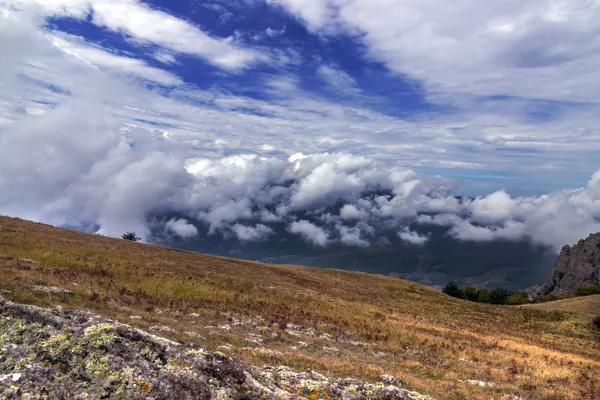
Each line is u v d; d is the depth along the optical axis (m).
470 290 133.50
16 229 43.53
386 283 90.38
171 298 27.77
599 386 22.45
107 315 17.66
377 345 26.31
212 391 7.25
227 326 22.66
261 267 68.88
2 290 16.61
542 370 24.98
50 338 7.59
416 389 15.28
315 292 50.91
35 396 6.14
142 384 6.87
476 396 16.06
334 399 8.37
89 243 47.78
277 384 8.71
